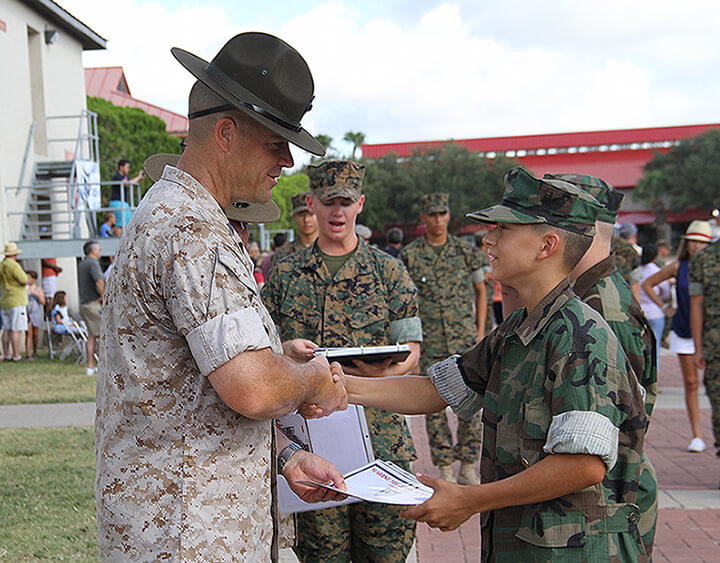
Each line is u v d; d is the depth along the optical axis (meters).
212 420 1.74
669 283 11.34
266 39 1.87
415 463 6.15
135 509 1.71
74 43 17.03
